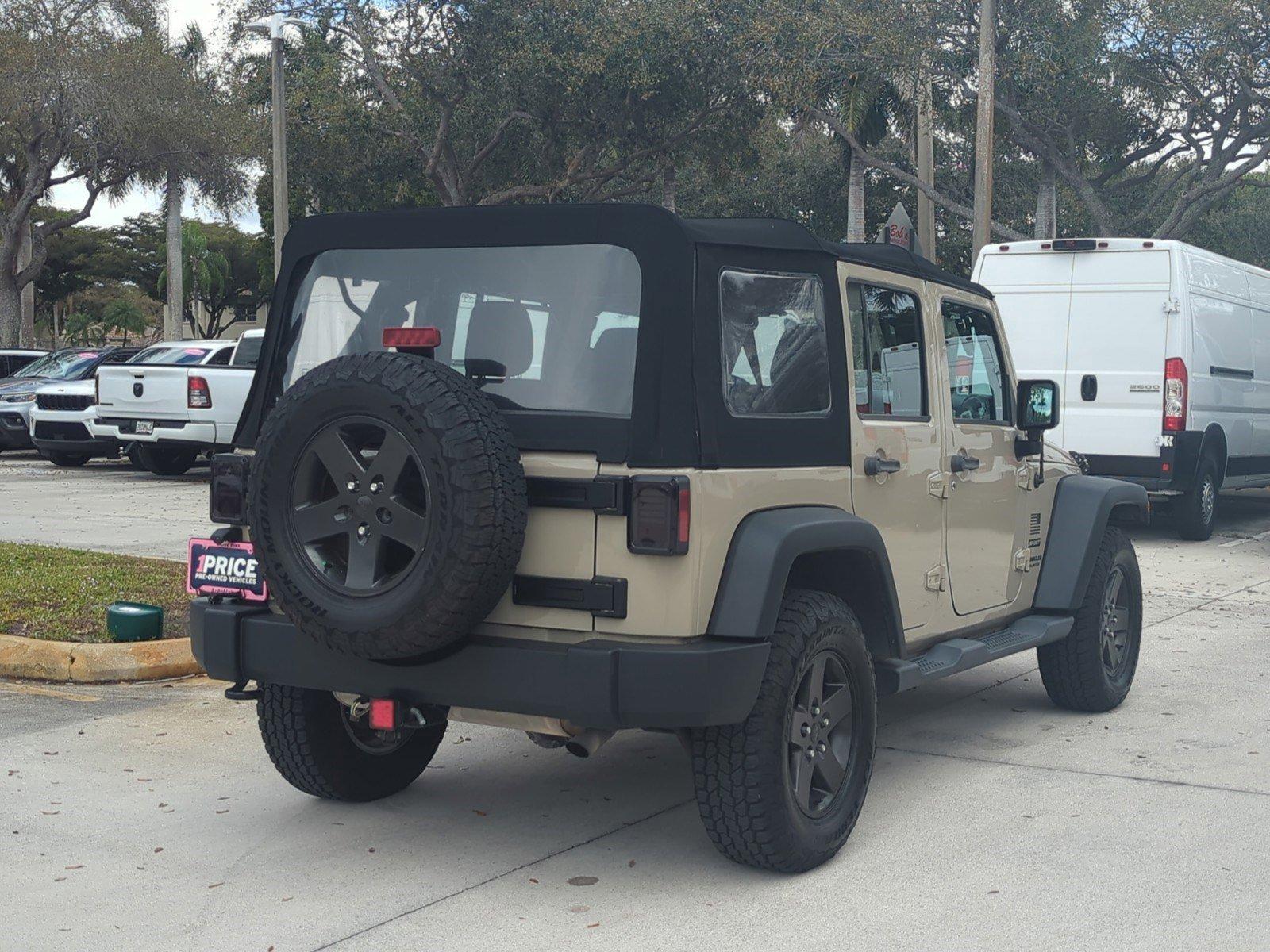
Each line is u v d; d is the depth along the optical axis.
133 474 20.25
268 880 4.50
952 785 5.66
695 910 4.25
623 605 4.09
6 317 38.84
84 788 5.49
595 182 35.00
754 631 4.13
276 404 4.25
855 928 4.09
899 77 26.83
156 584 9.29
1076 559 6.63
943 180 41.34
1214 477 14.49
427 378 3.99
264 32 26.28
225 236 78.50
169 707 6.79
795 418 4.59
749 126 31.81
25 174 39.25
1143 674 7.95
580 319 4.29
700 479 4.10
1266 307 16.34
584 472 4.13
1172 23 23.83
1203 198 26.94
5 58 34.97
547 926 4.12
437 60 30.03
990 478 6.07
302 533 4.18
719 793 4.33
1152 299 13.52
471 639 4.23
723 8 28.05
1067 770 5.89
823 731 4.64
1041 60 24.86
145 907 4.26
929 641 5.61
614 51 28.19
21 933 4.04
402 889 4.42
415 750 5.45
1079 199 38.72
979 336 6.17
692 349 4.15
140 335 86.81
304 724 5.03
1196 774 5.82
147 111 36.75
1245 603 10.50
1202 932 4.06
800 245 4.74
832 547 4.51
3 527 13.30
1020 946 3.96
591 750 4.57
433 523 3.94
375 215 4.71
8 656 7.35
